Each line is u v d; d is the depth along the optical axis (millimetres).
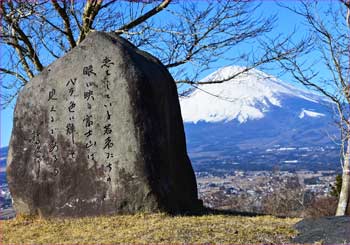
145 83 9383
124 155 9266
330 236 7488
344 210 12695
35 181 9922
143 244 7379
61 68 10031
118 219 8875
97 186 9406
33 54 13820
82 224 8898
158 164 9266
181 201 9812
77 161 9625
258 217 9344
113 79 9508
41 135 9992
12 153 10211
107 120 9469
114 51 9633
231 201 22312
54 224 9172
